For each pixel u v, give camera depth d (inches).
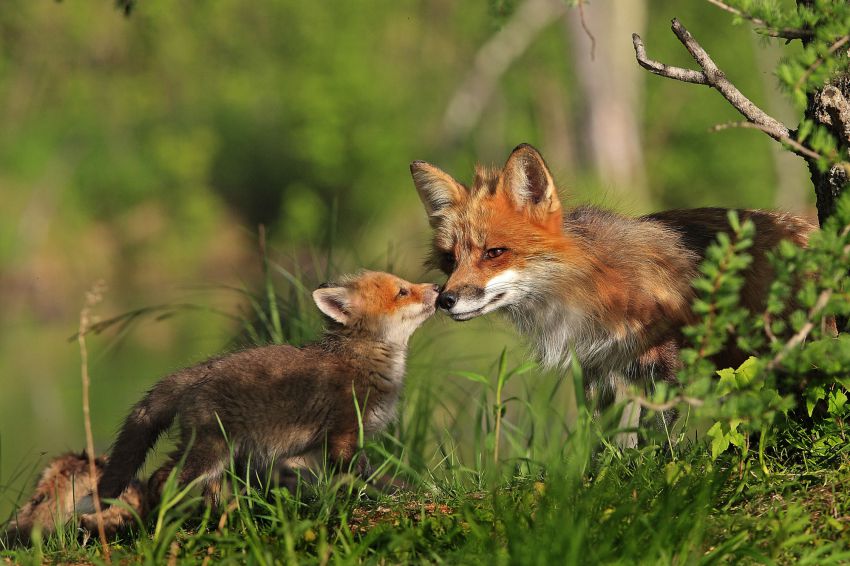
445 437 483.8
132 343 1310.3
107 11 2464.3
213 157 2449.6
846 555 265.9
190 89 2586.1
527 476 365.7
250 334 538.9
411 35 2741.1
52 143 2369.6
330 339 419.8
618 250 415.2
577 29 2165.4
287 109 2475.4
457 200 445.4
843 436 342.3
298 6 2479.1
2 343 1450.5
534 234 418.9
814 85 279.7
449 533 298.7
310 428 397.4
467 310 417.7
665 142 2546.8
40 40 2512.3
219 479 379.2
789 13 290.5
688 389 270.5
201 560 306.5
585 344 422.9
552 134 2635.3
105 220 2249.0
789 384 315.6
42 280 1995.6
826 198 353.1
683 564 264.2
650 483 325.7
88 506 402.0
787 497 315.3
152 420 383.2
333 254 621.9
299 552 299.1
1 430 805.2
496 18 434.6
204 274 2174.0
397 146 2326.5
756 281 397.4
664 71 338.0
